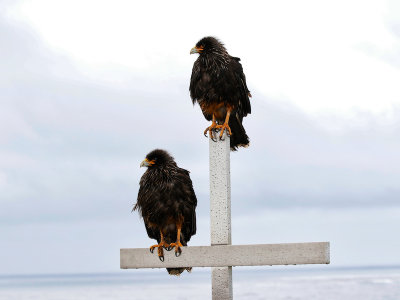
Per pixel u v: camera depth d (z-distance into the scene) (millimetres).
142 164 10117
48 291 179250
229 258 8508
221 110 10734
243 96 10867
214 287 8680
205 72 10625
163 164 10117
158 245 8984
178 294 130125
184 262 8789
